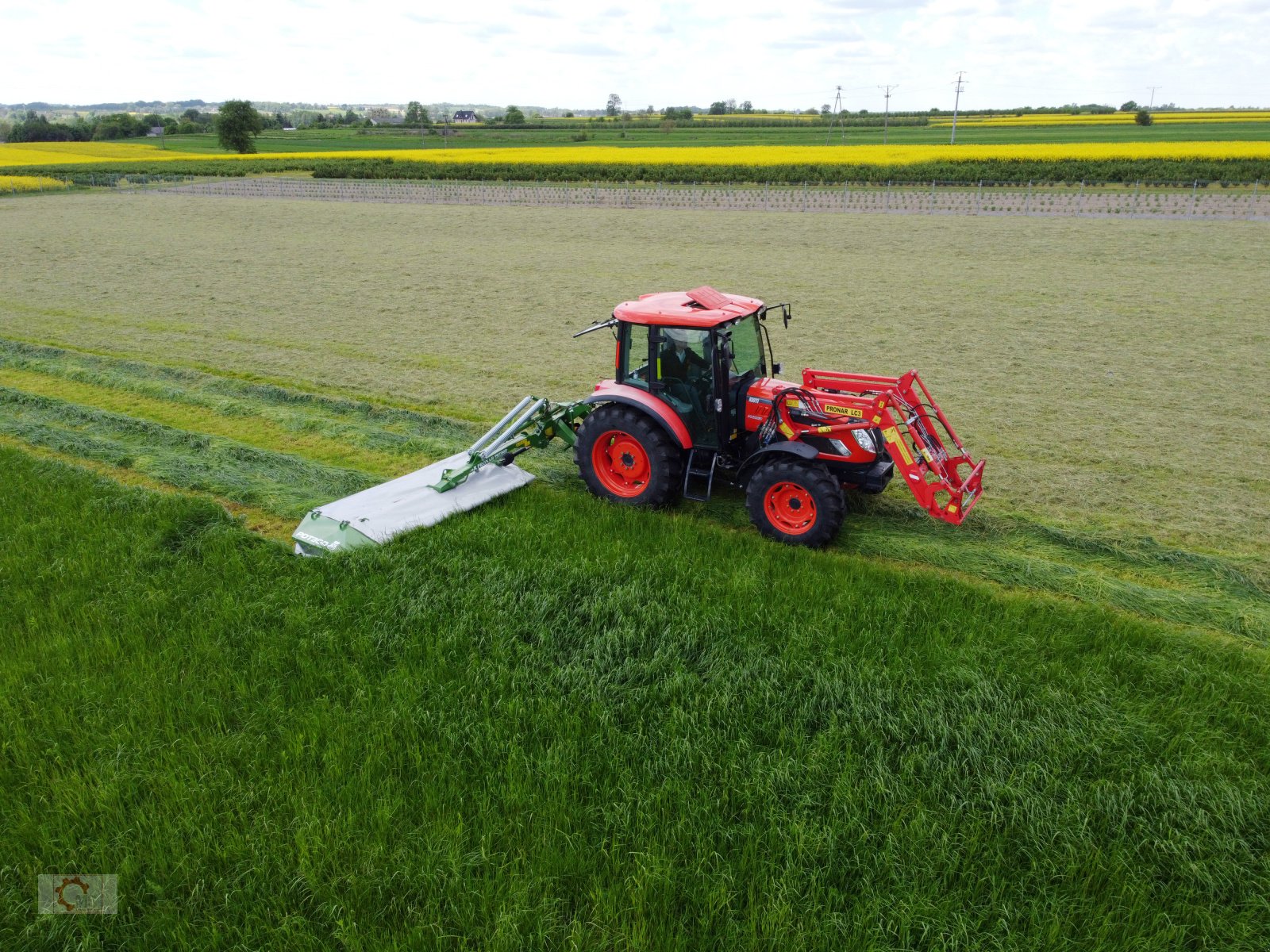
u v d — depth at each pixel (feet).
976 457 30.01
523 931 11.96
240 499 26.73
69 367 41.75
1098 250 72.69
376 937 11.84
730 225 93.66
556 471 29.19
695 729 15.64
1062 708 16.07
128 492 26.03
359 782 14.34
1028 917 12.19
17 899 12.55
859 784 14.30
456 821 13.67
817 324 49.49
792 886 12.46
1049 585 21.61
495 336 47.78
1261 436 31.45
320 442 32.42
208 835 13.37
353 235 91.30
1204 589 21.79
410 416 34.73
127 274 68.28
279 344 46.65
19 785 14.65
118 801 14.12
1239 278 59.98
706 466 25.72
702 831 13.39
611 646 18.13
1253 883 12.73
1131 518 25.39
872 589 20.38
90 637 18.63
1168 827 13.58
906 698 16.30
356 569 21.04
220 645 18.31
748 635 18.42
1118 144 169.68
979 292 57.82
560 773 14.46
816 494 22.38
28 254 79.00
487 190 136.67
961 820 13.83
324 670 17.58
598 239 85.56
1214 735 15.48
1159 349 43.11
